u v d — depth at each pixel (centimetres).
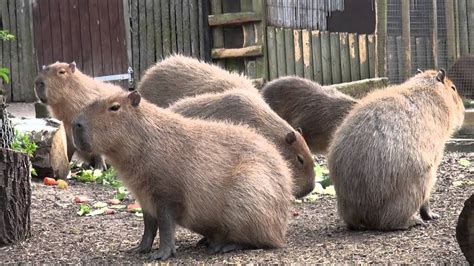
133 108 543
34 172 845
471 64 1415
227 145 556
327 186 845
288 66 1383
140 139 539
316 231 632
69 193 827
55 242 619
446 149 1088
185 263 521
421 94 652
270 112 709
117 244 605
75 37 1490
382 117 624
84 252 579
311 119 952
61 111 971
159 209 541
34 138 877
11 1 1487
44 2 1490
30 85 1496
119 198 805
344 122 656
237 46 1396
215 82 880
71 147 973
